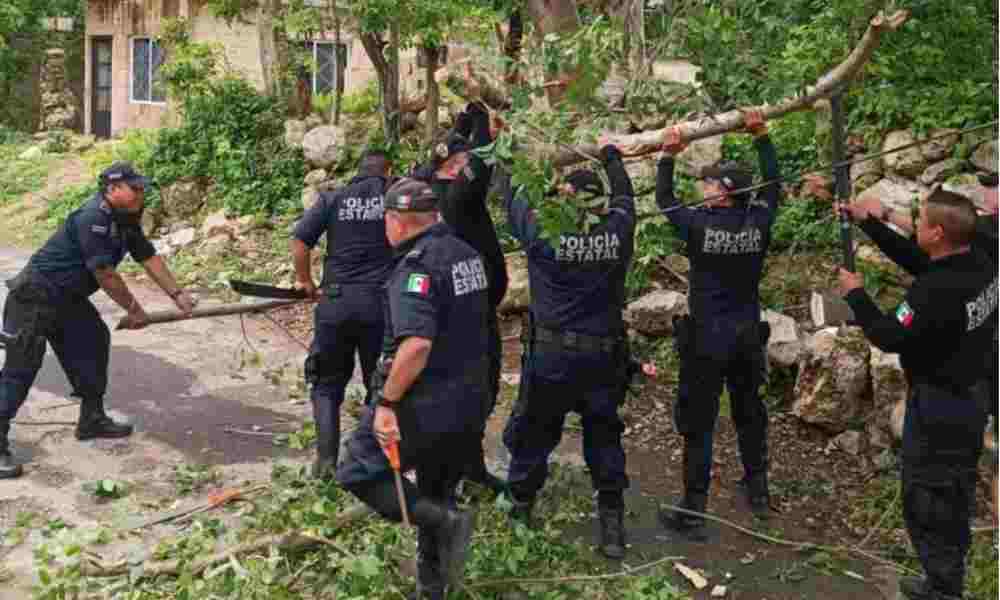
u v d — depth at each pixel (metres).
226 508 5.45
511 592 4.65
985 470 5.70
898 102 7.34
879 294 7.41
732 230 5.28
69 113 20.45
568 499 5.68
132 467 6.01
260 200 12.23
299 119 13.22
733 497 5.89
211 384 7.57
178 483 5.78
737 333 5.38
